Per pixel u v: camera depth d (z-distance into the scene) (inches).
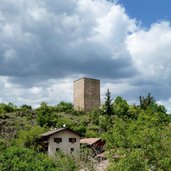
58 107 4151.1
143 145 919.7
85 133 3006.9
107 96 3774.6
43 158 967.6
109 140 988.6
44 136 2412.6
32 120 3553.2
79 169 1162.6
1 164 891.4
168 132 1064.8
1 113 3686.0
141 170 853.8
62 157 1310.3
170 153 943.0
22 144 2493.8
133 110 3730.3
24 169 888.3
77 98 4628.4
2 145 2362.2
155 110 3565.5
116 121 1107.9
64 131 2415.1
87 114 4020.7
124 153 901.2
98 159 1143.0
